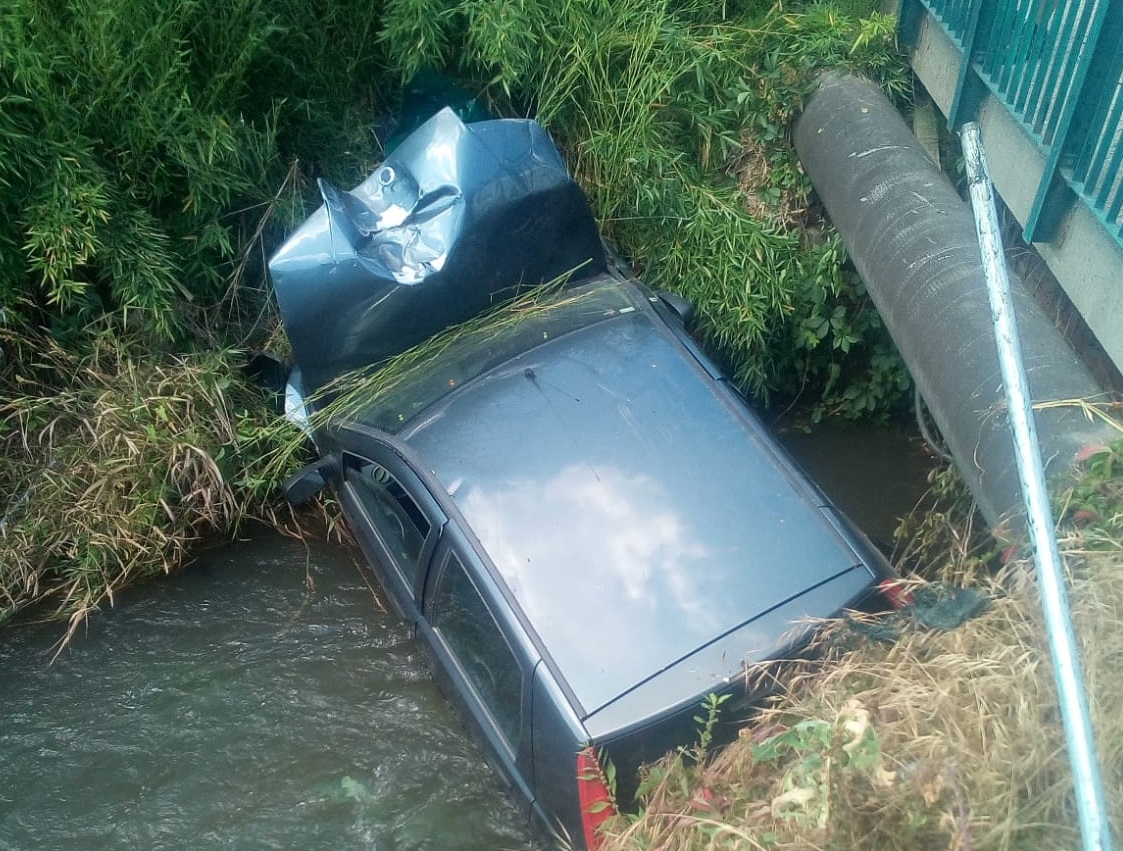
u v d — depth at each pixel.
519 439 3.67
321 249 4.23
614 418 3.70
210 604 4.84
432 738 4.20
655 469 3.54
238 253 5.54
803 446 5.55
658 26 5.46
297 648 4.62
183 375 5.12
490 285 4.51
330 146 5.73
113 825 3.99
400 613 4.07
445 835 3.85
